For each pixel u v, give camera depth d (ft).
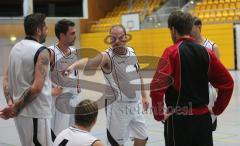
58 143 18.17
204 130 18.98
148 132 40.68
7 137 40.09
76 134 18.10
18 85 21.83
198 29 29.37
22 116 21.68
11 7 119.85
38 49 21.20
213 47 29.91
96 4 146.20
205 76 19.07
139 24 125.59
